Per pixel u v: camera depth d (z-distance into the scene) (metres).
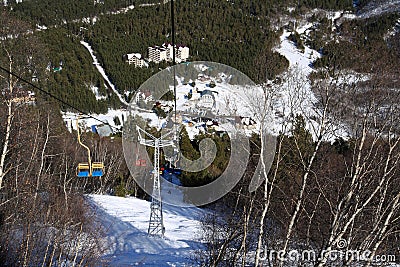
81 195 23.86
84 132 29.80
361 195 9.62
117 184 32.47
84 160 28.58
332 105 9.91
